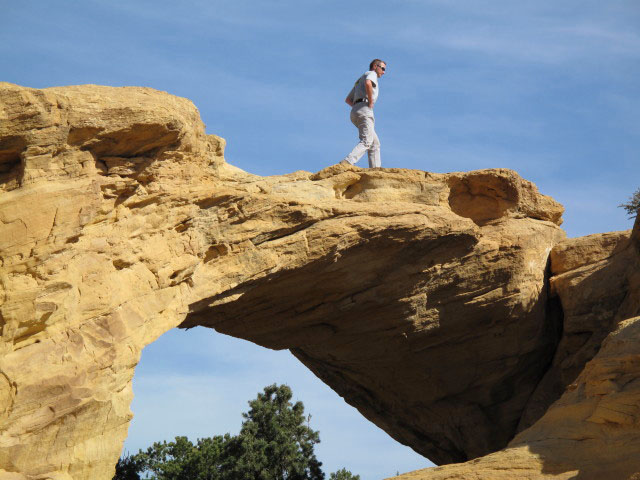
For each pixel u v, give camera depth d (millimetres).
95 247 17047
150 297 17719
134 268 17625
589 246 24406
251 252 19219
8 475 14836
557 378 24766
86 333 16500
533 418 24578
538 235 23672
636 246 22875
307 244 19766
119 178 17562
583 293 23672
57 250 16453
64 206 16594
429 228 20906
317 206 20016
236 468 27406
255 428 28172
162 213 18250
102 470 16109
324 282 20812
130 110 17297
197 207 18812
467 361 24516
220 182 19594
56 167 16828
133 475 27953
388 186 21391
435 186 21875
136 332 17266
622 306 22922
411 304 22156
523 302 23344
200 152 19062
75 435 15820
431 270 21766
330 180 20875
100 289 16875
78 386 15906
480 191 23156
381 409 26859
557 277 24359
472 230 21594
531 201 24125
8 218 16141
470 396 25469
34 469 15203
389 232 20531
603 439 15766
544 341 24750
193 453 28531
